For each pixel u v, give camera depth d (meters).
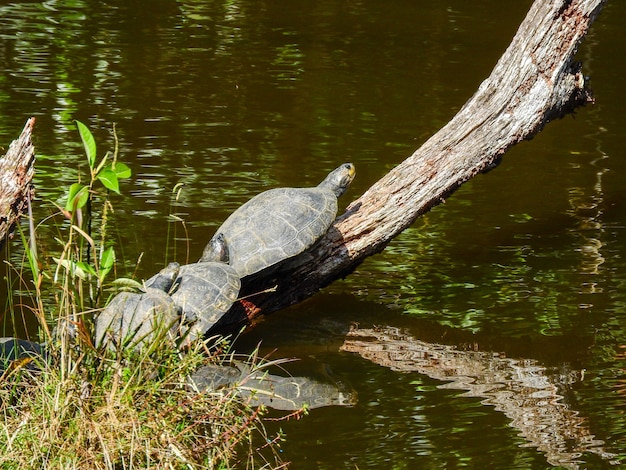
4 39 15.83
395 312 7.96
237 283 7.35
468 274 8.70
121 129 11.89
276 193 8.18
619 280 8.51
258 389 6.36
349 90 14.14
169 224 9.07
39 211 9.20
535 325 7.64
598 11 8.30
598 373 6.83
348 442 5.68
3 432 4.91
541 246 9.27
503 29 18.20
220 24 17.86
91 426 4.90
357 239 8.20
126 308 6.40
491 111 8.38
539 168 11.40
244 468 5.31
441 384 6.60
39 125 11.84
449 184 8.30
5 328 6.87
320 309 8.05
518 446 5.73
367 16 18.98
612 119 13.23
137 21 17.73
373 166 10.98
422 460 5.50
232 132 12.05
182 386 5.45
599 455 5.63
